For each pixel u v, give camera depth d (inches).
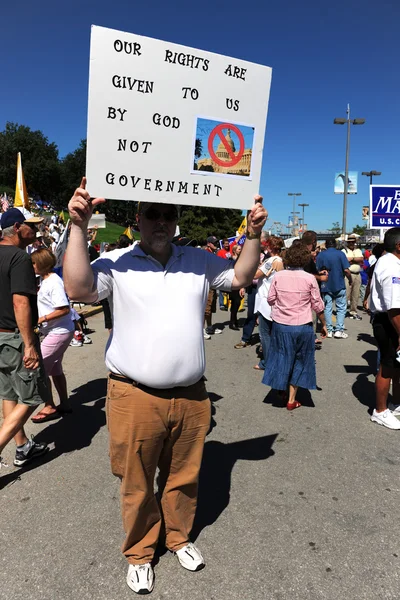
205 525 99.9
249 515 103.7
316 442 142.6
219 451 136.6
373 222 246.7
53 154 3324.3
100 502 108.6
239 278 88.8
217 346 286.7
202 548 92.4
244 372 225.1
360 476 121.2
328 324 316.5
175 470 87.4
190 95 78.4
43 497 110.8
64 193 3353.8
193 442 86.1
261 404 178.1
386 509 106.0
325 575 84.7
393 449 137.6
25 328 113.0
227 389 197.5
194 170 80.4
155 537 86.0
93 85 71.6
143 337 77.8
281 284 167.5
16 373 116.4
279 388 167.2
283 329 165.3
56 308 149.5
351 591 80.8
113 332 81.9
